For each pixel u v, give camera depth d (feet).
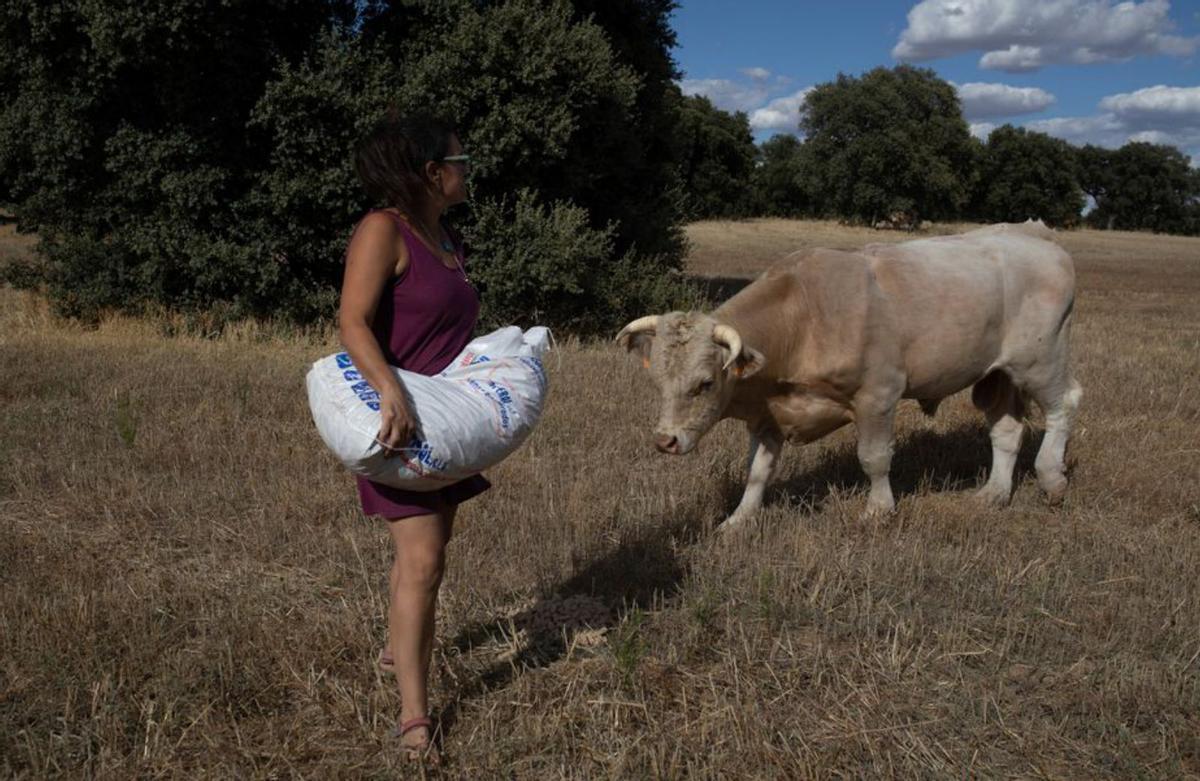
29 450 22.30
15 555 16.25
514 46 41.39
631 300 46.06
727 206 269.44
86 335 40.60
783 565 16.33
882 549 17.02
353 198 40.81
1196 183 377.09
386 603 14.55
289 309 42.47
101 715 11.23
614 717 11.59
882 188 237.25
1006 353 19.81
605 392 29.71
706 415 15.72
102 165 43.09
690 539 17.89
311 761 10.90
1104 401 30.14
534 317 43.62
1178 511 20.03
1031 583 15.89
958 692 12.58
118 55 37.45
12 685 12.04
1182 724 11.76
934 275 18.61
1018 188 305.32
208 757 10.77
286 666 12.59
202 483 20.26
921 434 25.45
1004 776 10.88
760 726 11.34
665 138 55.16
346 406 9.62
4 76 44.39
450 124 10.48
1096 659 13.64
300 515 18.58
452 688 12.31
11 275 48.80
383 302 10.21
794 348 17.58
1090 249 187.21
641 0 53.67
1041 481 20.58
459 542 17.20
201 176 40.34
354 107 38.99
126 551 16.80
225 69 40.32
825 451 23.56
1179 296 84.07
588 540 17.43
